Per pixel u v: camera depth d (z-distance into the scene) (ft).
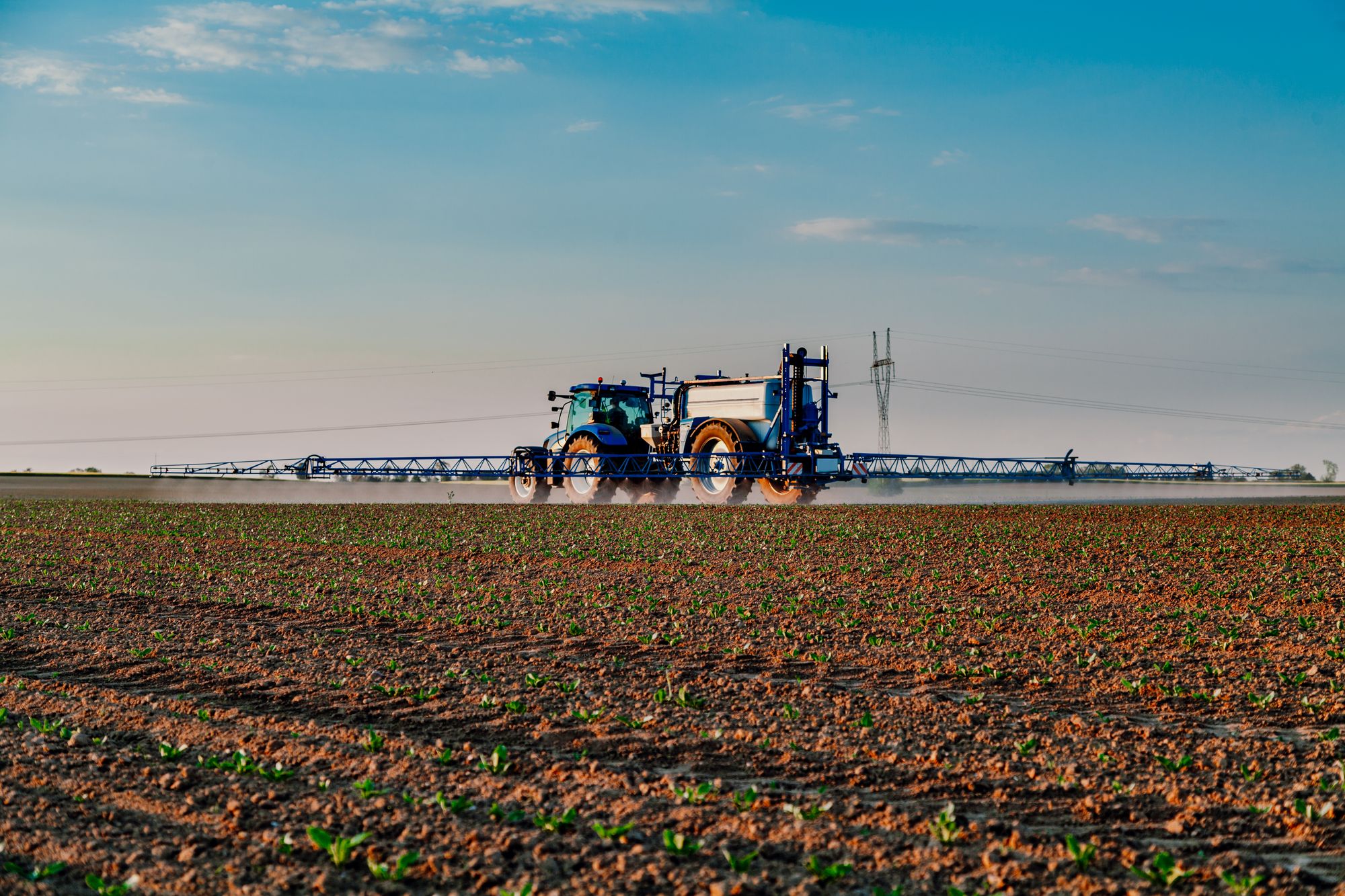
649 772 22.62
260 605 43.50
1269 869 17.54
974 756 23.71
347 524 79.46
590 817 19.80
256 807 20.36
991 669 31.58
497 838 18.69
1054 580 48.73
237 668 32.40
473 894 16.71
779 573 51.31
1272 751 24.02
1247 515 83.35
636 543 63.98
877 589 46.73
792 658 33.58
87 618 40.96
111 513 91.20
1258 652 34.04
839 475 97.25
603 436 100.42
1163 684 30.09
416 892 16.80
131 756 23.43
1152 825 19.74
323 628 38.99
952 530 70.79
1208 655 33.63
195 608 43.24
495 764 22.47
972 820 19.75
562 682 30.55
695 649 34.91
